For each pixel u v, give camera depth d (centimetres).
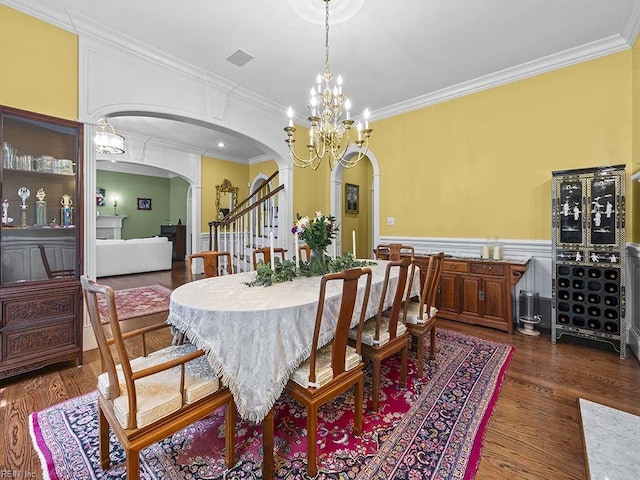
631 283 275
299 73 344
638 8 239
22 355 226
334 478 138
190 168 684
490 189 362
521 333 318
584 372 236
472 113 373
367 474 140
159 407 121
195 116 344
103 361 138
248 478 138
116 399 123
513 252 347
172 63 314
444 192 398
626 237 283
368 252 679
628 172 281
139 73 297
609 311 268
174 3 235
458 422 176
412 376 231
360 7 238
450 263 356
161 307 417
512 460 148
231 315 141
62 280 247
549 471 141
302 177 493
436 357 263
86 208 263
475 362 253
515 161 344
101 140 407
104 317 373
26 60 234
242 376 141
